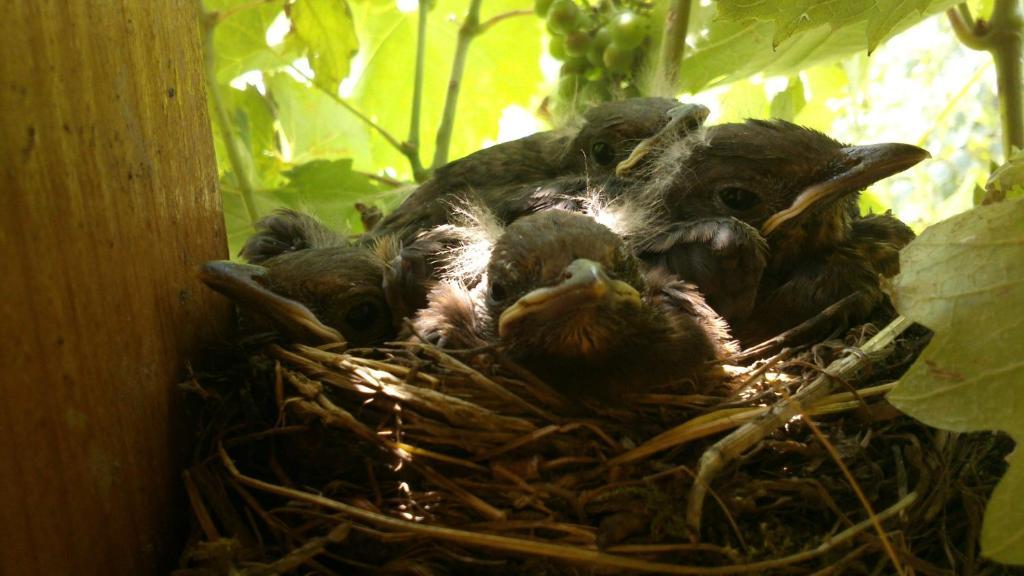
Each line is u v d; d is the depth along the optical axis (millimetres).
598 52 307
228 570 188
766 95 350
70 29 179
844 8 233
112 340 186
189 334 207
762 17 236
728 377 225
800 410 202
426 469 206
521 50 349
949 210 331
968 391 183
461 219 268
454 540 196
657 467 206
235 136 313
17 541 172
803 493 202
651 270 240
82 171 181
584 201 261
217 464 206
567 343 214
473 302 235
